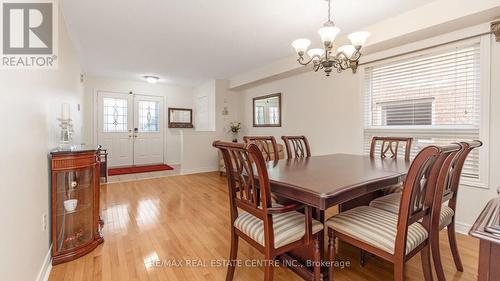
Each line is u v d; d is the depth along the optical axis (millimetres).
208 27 2809
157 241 2213
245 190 1478
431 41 2518
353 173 1665
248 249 2092
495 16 2051
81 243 2012
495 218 726
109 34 3010
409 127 2785
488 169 2197
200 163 5609
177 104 6738
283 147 4547
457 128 2404
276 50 3619
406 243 1209
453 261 1839
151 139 6430
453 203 1722
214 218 2766
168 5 2324
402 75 2840
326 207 1189
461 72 2371
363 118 3236
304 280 1659
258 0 2234
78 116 3945
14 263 1229
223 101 5809
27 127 1461
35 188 1577
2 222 1110
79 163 1996
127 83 6031
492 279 646
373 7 2342
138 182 4539
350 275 1712
